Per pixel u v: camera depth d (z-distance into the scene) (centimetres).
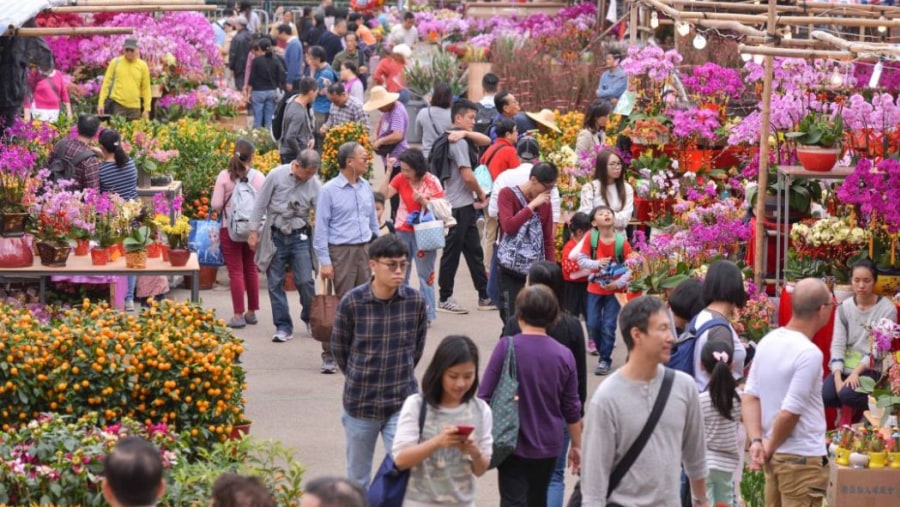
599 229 1333
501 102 1811
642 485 698
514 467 817
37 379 970
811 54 1150
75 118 1814
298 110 2009
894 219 1112
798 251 1216
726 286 870
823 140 1213
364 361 878
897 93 1439
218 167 1812
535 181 1297
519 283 1303
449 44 3225
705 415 845
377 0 3925
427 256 1490
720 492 854
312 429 1168
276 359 1395
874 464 896
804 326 824
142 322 1055
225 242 1498
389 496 739
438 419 738
